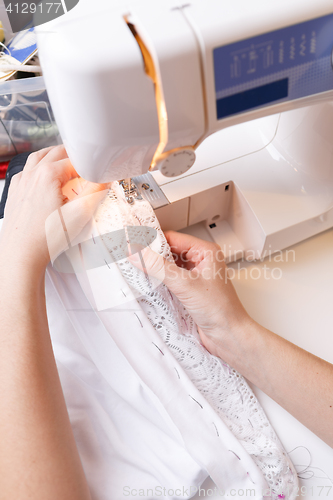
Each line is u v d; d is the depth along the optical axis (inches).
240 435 20.3
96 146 15.7
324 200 25.0
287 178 25.6
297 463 20.8
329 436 18.8
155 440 20.1
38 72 28.7
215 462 18.6
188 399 19.6
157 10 13.9
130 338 20.0
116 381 20.5
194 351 21.3
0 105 28.0
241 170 25.7
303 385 19.4
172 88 14.1
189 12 13.8
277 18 14.0
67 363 21.1
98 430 20.4
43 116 30.0
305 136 23.9
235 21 13.7
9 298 17.2
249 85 15.1
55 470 14.1
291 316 25.6
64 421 15.5
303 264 27.9
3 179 32.4
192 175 25.4
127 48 13.3
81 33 13.5
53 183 20.5
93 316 21.0
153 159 17.7
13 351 15.8
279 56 14.8
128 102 14.2
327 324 25.3
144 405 20.2
